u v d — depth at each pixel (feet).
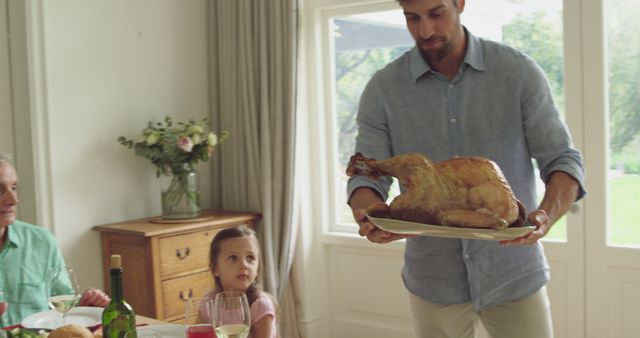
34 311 7.63
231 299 5.20
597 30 9.92
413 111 6.39
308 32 12.73
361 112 6.74
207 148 11.59
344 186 13.00
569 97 10.21
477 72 6.14
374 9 12.15
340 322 13.05
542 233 4.75
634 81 9.86
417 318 6.69
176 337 6.04
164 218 11.60
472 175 4.56
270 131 12.42
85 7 11.14
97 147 11.35
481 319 6.54
